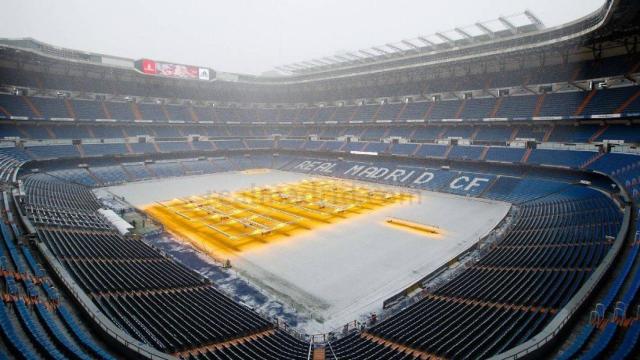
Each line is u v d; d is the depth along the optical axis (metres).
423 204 54.09
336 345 20.38
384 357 17.94
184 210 51.53
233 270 32.19
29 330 15.84
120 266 28.73
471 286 25.89
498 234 39.81
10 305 17.78
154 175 75.25
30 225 30.41
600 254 25.67
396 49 74.50
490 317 20.52
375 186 67.19
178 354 17.56
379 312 25.14
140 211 49.56
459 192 59.72
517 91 64.69
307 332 22.69
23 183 48.88
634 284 18.78
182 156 86.12
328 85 97.69
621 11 36.75
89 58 72.81
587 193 46.06
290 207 53.00
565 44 52.41
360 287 28.98
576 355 14.27
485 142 65.19
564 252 28.42
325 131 93.44
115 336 16.52
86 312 18.53
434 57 69.94
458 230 42.16
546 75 61.03
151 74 80.44
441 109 73.31
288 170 86.44
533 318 19.22
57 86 74.06
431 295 25.69
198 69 88.62
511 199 53.50
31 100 69.31
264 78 100.19
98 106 78.12
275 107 107.50
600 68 54.47
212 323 21.42
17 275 21.20
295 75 97.69
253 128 102.06
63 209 42.72
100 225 40.12
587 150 51.78
